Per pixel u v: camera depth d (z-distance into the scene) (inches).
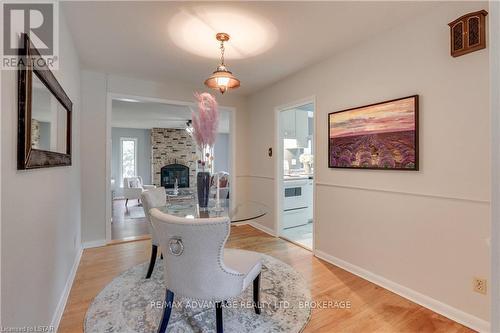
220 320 61.4
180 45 104.3
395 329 69.3
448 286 74.6
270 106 159.3
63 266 80.6
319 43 101.4
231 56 114.6
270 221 160.9
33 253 52.2
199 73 137.9
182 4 77.0
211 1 75.5
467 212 70.6
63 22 81.2
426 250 79.7
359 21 85.4
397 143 86.8
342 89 108.7
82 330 67.7
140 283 93.1
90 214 135.0
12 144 42.4
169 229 57.4
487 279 66.9
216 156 401.7
